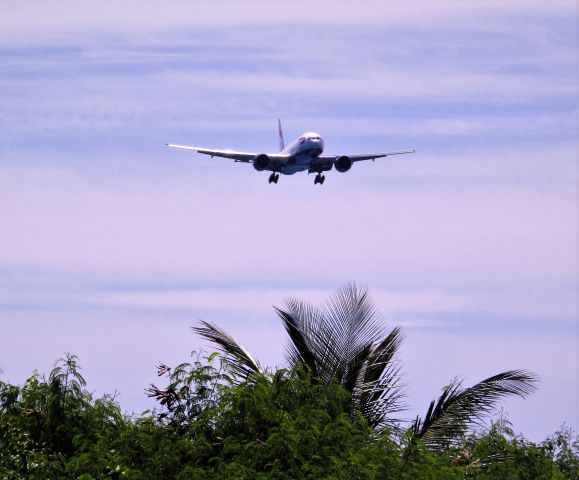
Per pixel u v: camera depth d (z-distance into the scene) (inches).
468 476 3238.2
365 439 2795.3
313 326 3427.7
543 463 3287.4
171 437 2802.7
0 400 2859.3
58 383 2859.3
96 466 2632.9
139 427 2869.1
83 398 2888.8
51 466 2674.7
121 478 2620.6
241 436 2795.3
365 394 3383.4
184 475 2600.9
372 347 3511.3
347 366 3380.9
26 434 2783.0
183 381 2908.5
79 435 2743.6
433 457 2834.6
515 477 3152.1
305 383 3034.0
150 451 2726.4
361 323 3435.0
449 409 3358.8
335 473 2600.9
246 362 3329.2
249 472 2603.3
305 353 3393.2
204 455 2721.5
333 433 2736.2
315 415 2832.2
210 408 2869.1
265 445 2679.6
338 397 3041.3
